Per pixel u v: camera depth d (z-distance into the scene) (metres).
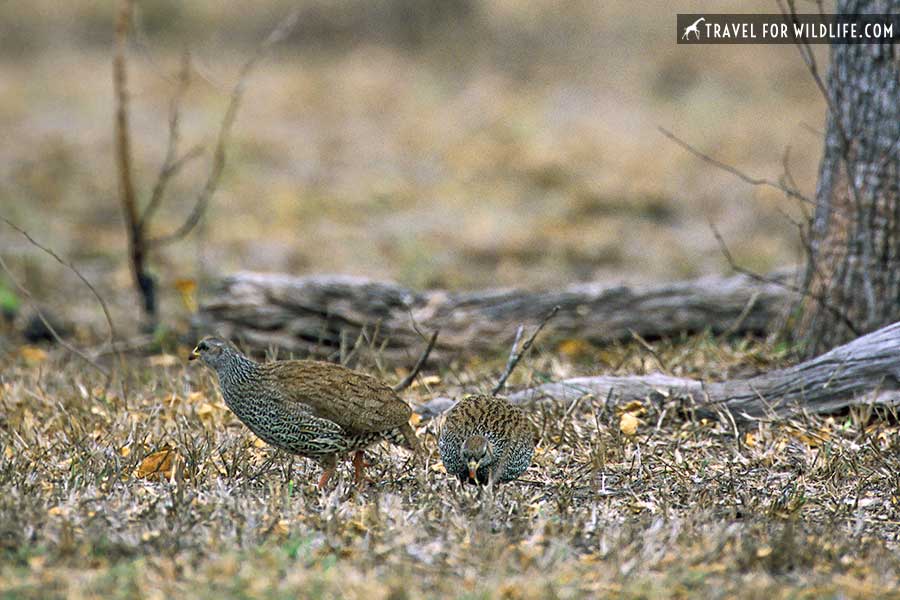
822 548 10.16
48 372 16.56
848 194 15.63
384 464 12.53
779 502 11.40
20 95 41.88
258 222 29.72
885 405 13.68
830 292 15.78
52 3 52.00
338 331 17.27
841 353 14.10
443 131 38.44
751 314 17.72
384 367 16.88
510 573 9.47
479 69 47.44
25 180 32.06
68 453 12.54
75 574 9.10
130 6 20.30
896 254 15.38
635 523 10.66
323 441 11.52
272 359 16.69
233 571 9.14
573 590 9.00
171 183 32.91
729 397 14.14
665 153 35.81
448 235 28.52
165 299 23.39
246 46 49.31
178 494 10.66
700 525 10.63
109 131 37.66
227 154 35.06
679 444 13.27
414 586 9.09
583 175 33.66
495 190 32.72
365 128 39.03
